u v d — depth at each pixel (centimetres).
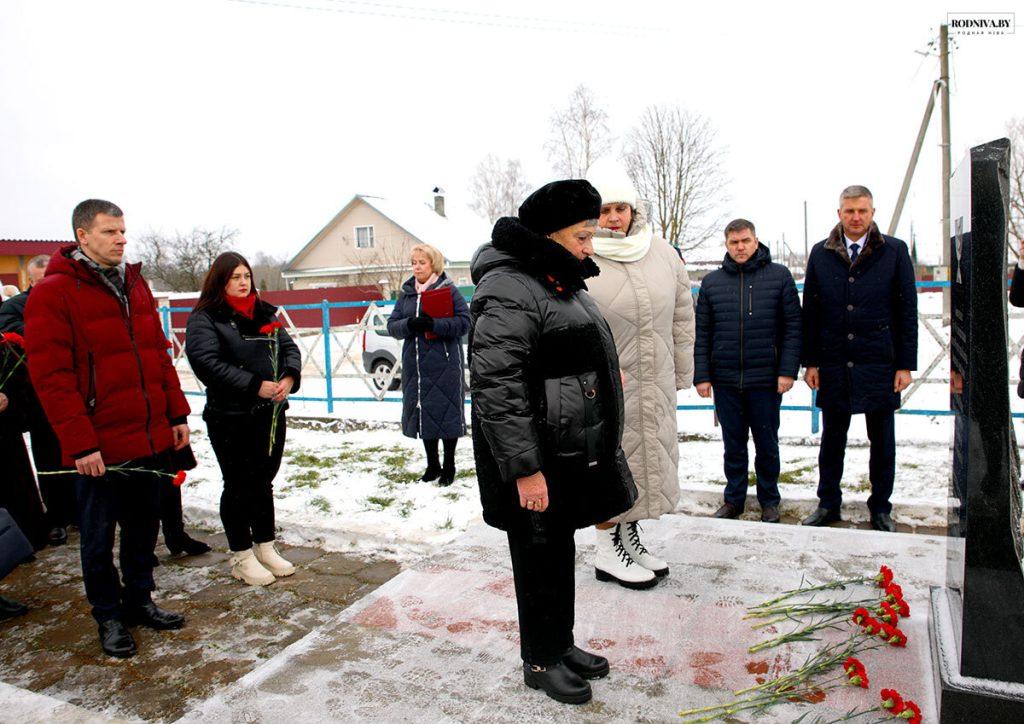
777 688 244
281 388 397
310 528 473
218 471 625
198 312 387
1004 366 206
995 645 210
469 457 658
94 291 319
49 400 305
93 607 337
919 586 322
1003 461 208
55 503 481
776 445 470
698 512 502
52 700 258
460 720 234
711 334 479
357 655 278
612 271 329
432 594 332
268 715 240
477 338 221
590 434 229
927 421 705
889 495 448
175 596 394
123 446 327
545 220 230
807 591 317
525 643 245
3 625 368
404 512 504
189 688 305
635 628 292
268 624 360
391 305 1122
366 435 775
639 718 232
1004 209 209
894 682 248
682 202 3244
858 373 432
